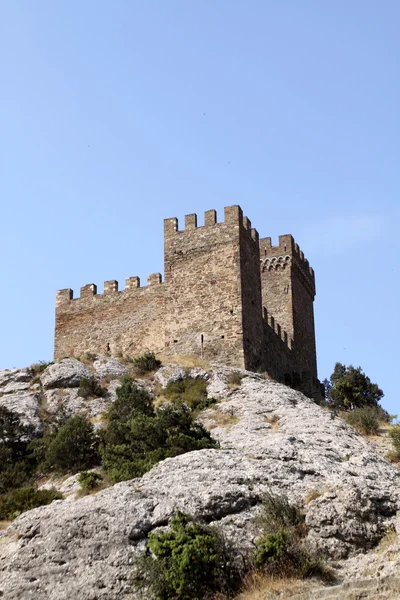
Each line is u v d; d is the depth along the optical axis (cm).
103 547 3334
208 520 3466
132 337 7256
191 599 3011
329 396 7944
